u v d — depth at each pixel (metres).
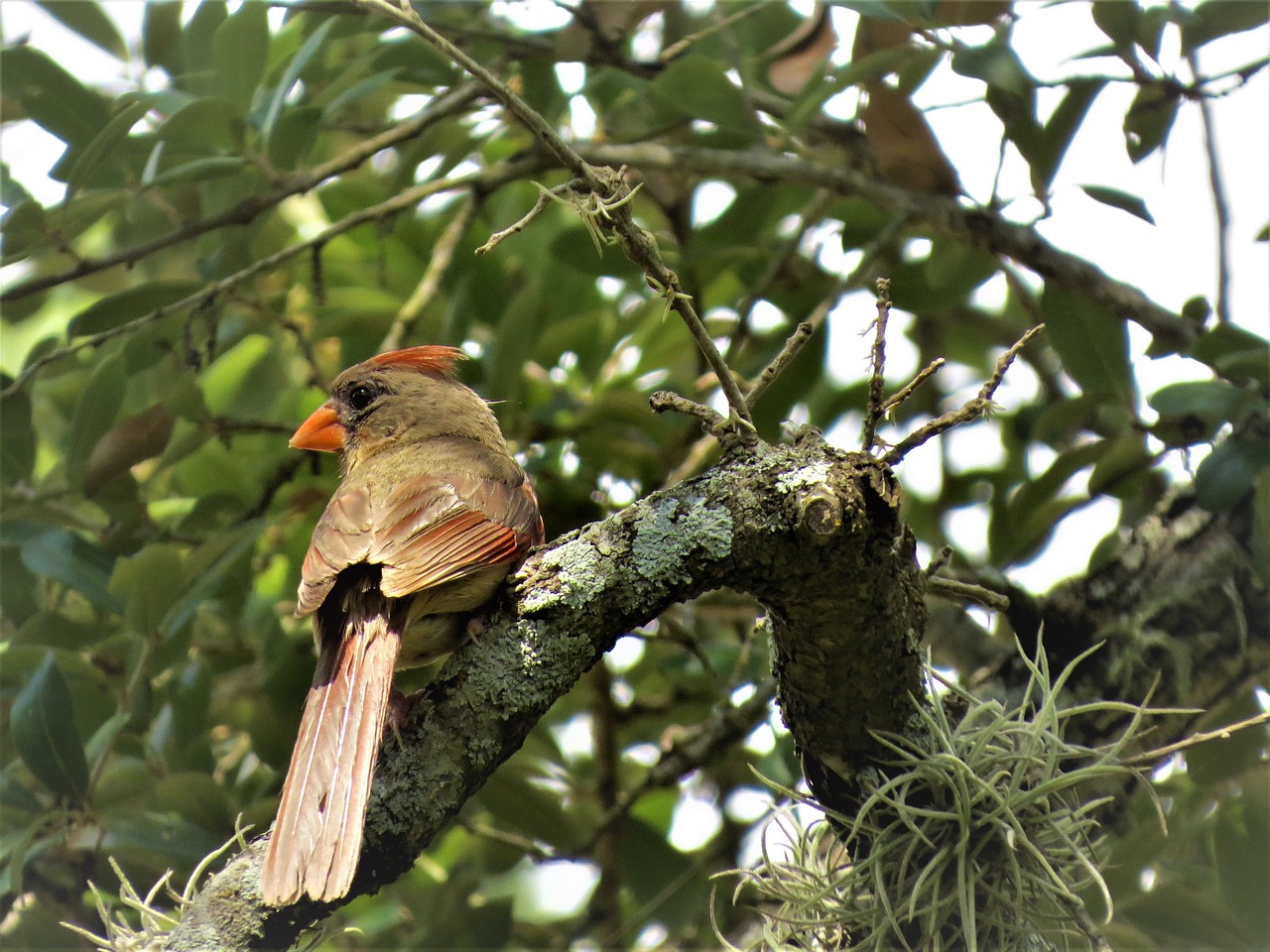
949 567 8.62
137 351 9.95
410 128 9.47
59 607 9.91
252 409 12.09
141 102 8.43
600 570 5.95
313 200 12.98
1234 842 8.59
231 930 5.34
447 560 6.66
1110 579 8.60
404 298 11.35
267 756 9.81
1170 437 9.39
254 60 9.22
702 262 10.80
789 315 10.77
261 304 10.05
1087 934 5.69
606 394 10.61
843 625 5.88
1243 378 8.77
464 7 10.06
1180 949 8.44
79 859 8.98
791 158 9.86
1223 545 8.49
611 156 9.68
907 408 12.02
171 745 9.48
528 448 10.41
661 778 9.66
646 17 9.61
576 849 9.95
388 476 7.36
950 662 9.85
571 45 9.55
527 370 10.93
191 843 8.65
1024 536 10.13
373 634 6.52
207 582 8.81
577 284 11.29
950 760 5.89
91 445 9.68
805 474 5.77
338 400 9.28
